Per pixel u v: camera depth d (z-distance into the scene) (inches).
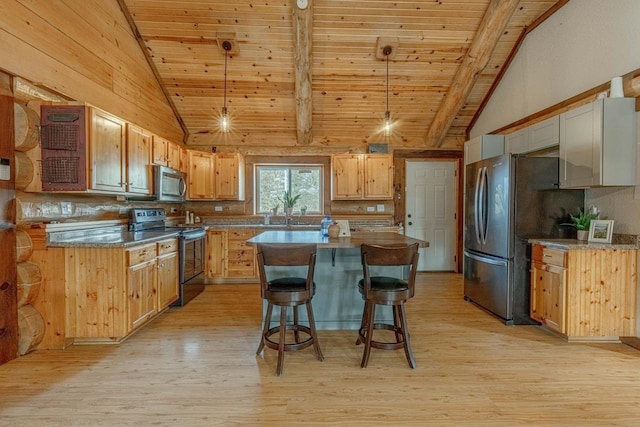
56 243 104.2
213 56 166.2
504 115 181.8
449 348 106.2
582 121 115.1
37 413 72.0
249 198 220.8
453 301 158.4
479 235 146.4
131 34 152.2
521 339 113.5
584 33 129.0
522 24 157.2
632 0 109.7
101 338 107.5
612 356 100.3
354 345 108.5
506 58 173.8
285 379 86.8
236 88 185.2
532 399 77.9
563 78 139.6
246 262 197.2
